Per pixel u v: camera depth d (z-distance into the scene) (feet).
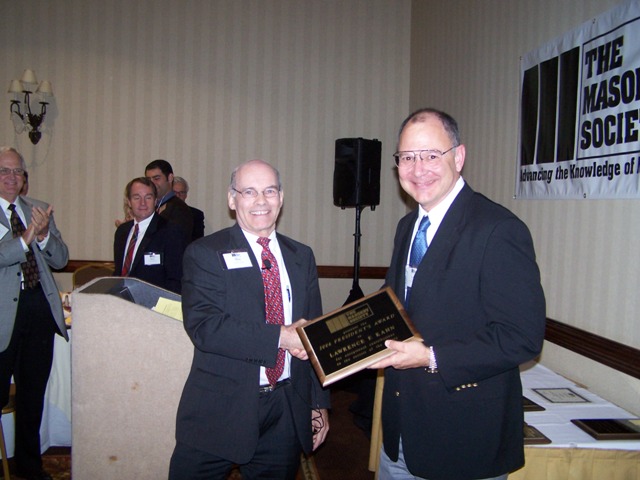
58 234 9.34
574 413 6.51
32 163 17.47
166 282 10.46
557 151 8.70
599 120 7.56
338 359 4.62
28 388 8.59
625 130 7.02
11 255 7.94
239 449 5.20
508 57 10.64
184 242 10.68
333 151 18.17
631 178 6.89
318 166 18.16
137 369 6.64
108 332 6.57
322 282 18.20
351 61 18.12
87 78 17.49
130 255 10.84
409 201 17.83
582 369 7.96
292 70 18.01
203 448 5.27
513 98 10.40
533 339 4.20
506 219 4.40
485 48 11.76
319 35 18.02
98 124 17.58
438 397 4.56
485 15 11.76
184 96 17.76
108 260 17.75
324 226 18.25
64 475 9.04
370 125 18.24
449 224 4.67
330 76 18.10
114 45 17.53
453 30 13.79
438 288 4.55
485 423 4.50
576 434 5.89
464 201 4.76
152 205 10.86
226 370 5.32
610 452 5.60
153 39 17.62
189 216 13.41
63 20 17.37
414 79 17.52
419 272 4.70
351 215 18.30
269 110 17.99
